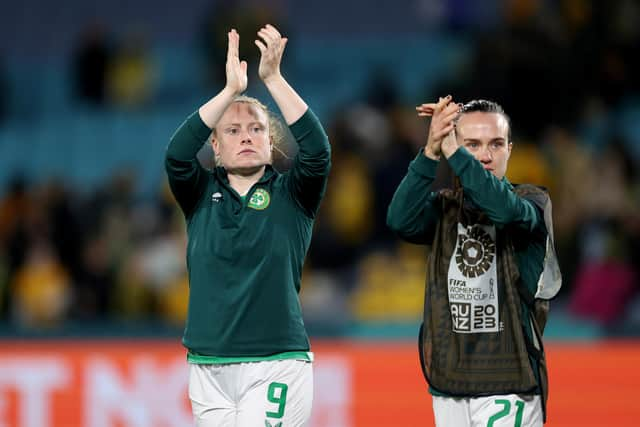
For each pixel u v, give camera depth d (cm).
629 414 2502
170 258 3709
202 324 1559
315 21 5434
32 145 5069
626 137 4200
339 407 2573
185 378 2633
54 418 2656
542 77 4069
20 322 3381
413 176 1555
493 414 1513
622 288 3117
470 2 4694
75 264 3862
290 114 1548
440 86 4200
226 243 1551
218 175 1614
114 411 2644
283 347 1552
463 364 1530
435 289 1564
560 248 3431
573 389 2519
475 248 1550
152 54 5247
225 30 4494
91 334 2697
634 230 3375
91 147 5016
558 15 4234
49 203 4006
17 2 5678
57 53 5609
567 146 3931
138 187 4781
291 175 1600
